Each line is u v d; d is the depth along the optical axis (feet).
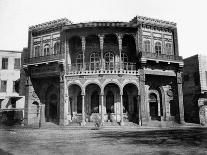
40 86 136.05
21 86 153.69
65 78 125.18
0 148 52.70
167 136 73.26
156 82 131.13
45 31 136.05
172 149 49.19
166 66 129.90
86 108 127.24
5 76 155.84
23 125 128.26
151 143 58.39
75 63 129.08
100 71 122.21
